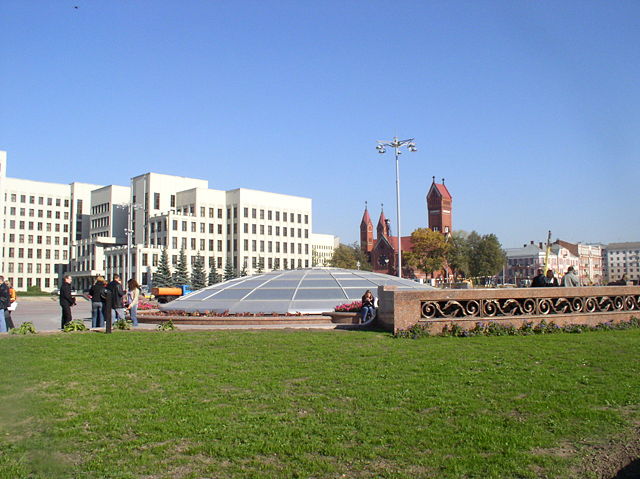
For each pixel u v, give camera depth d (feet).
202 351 46.32
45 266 398.83
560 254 590.55
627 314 67.46
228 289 96.89
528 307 62.39
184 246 342.03
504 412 27.53
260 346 48.78
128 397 30.73
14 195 388.37
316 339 53.06
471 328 57.47
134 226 369.50
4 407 28.27
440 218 487.61
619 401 29.45
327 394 31.14
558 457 21.83
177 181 369.91
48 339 54.19
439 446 22.90
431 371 36.99
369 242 547.49
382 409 28.04
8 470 20.52
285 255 384.88
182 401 29.84
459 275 394.32
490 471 20.45
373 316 70.69
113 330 63.21
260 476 20.10
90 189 418.31
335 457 21.93
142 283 317.83
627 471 21.27
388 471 20.49
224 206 367.25
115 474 20.35
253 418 26.63
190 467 21.02
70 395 31.19
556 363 39.60
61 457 21.95
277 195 382.83
